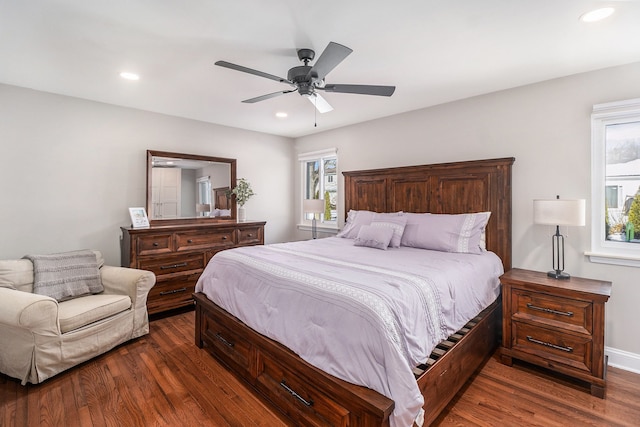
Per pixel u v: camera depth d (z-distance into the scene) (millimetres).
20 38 1994
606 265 2443
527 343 2297
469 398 1974
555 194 2684
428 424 1580
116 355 2537
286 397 1766
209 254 3729
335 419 1474
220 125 4328
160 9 1689
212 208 4211
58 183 3072
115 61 2342
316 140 4852
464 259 2527
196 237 3621
